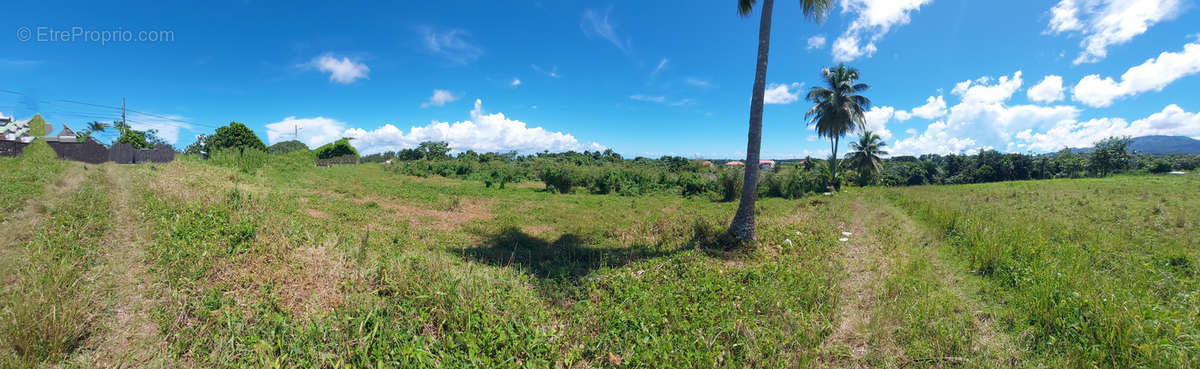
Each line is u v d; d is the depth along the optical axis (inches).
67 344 117.6
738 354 136.4
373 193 580.1
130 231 222.8
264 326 133.3
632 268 232.5
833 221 436.1
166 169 585.0
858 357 140.9
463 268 201.0
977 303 188.4
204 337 126.3
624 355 133.6
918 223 424.5
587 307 171.0
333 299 155.7
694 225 345.1
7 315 119.8
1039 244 257.0
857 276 230.1
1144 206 457.4
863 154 1438.2
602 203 597.0
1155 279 199.2
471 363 122.0
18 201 264.2
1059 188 782.5
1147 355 121.6
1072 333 143.6
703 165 1042.7
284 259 186.7
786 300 177.2
